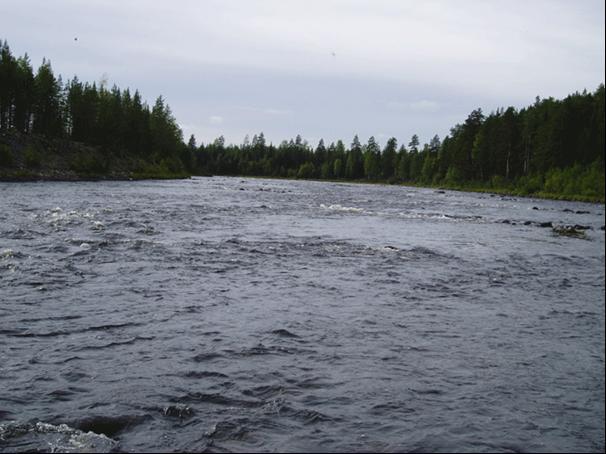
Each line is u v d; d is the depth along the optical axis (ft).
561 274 64.23
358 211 144.77
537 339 36.47
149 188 198.90
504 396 26.09
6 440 19.17
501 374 29.17
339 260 63.52
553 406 25.40
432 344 33.55
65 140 292.40
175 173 359.66
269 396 24.26
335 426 21.63
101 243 63.36
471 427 22.38
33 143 257.14
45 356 27.89
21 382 24.43
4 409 21.61
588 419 24.16
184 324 34.76
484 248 82.94
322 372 27.58
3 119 263.90
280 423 21.65
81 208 103.55
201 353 29.48
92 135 324.60
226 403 23.30
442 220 128.67
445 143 451.12
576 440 22.00
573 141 319.68
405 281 53.31
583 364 31.89
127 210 106.01
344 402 24.02
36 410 21.71
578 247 91.61
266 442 20.04
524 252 81.82
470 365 30.22
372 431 21.40
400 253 71.26
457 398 25.38
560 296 51.42
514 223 127.75
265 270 54.90
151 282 46.21
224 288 45.73
